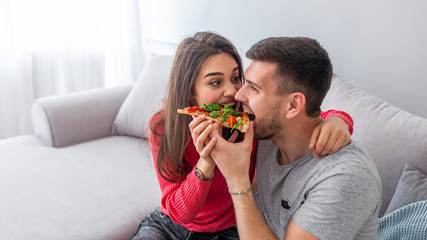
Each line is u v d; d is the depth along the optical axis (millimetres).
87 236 1438
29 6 2564
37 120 2148
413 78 1692
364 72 1855
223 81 1166
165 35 2867
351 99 1479
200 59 1143
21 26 2562
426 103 1678
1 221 1481
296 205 1021
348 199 877
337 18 1878
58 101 2119
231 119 1035
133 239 1365
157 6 2850
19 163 1902
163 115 1293
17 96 2664
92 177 1813
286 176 1063
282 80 940
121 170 1878
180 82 1182
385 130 1336
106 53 2994
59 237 1416
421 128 1283
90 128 2184
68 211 1562
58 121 2070
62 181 1768
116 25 2904
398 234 1118
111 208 1597
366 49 1816
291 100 958
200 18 2559
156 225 1382
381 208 1323
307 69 925
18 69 2611
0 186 1704
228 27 2400
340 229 880
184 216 1179
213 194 1282
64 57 2791
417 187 1200
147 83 2148
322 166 956
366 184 892
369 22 1773
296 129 1000
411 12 1630
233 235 1318
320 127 969
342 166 913
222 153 989
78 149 2080
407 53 1686
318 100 966
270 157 1138
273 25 2146
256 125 1025
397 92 1764
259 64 969
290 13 2055
